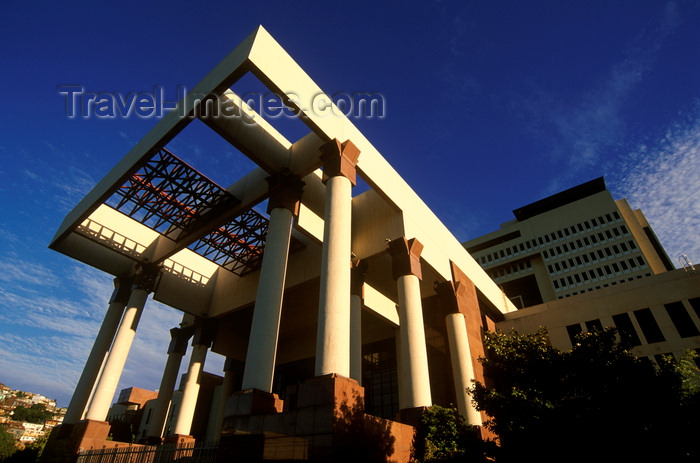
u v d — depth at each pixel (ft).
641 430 35.73
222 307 135.54
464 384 96.63
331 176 80.79
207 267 147.13
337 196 77.66
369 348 146.82
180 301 132.26
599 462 35.29
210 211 107.14
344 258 70.95
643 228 306.14
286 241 82.74
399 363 126.31
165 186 100.89
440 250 116.47
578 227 292.81
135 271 125.49
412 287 91.50
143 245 124.06
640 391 38.24
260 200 97.35
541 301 301.63
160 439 120.88
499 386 50.31
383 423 63.93
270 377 66.69
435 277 114.73
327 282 67.97
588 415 37.73
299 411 58.03
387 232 101.86
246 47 72.13
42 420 405.80
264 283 75.31
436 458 63.36
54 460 91.91
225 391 151.53
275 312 72.43
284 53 77.66
